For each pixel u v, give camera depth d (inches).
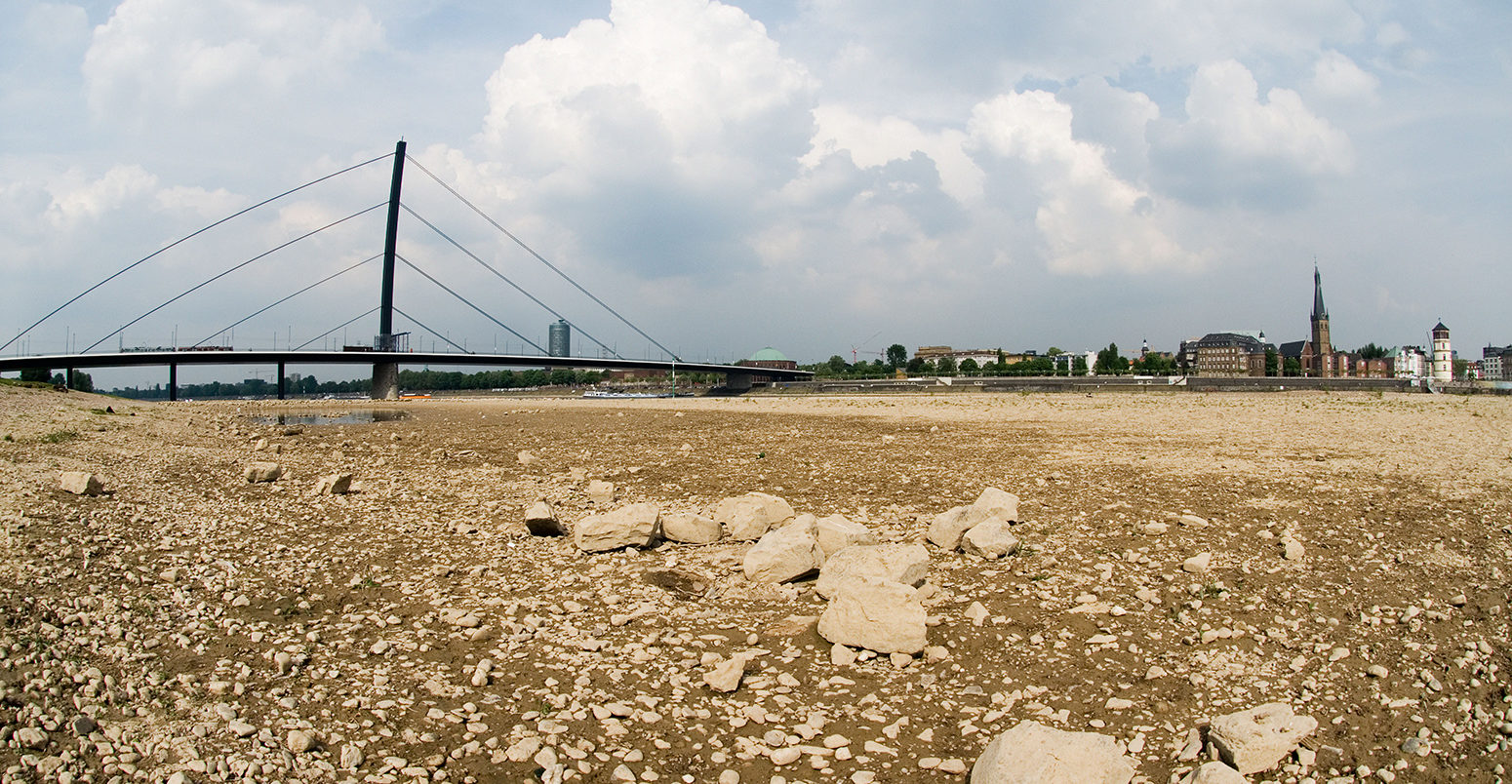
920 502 779.4
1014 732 275.9
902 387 5684.1
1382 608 438.3
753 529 631.2
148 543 577.0
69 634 383.9
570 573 533.6
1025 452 1186.6
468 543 620.1
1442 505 723.4
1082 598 460.8
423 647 398.6
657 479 965.2
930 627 425.7
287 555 570.9
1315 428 1531.7
